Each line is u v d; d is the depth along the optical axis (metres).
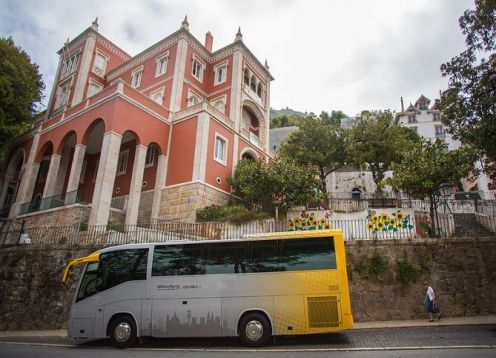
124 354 9.62
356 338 10.89
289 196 20.66
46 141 29.00
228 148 27.67
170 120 27.31
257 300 10.61
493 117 14.38
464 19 15.75
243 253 11.20
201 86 32.62
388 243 15.19
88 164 32.88
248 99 32.94
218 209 22.27
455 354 8.40
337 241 11.02
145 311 10.98
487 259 14.66
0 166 32.59
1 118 25.94
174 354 9.48
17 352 10.10
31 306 15.88
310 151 30.22
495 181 18.05
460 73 15.76
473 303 14.13
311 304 10.39
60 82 37.16
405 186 17.69
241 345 10.53
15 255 17.02
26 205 26.59
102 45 37.34
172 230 19.81
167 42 32.47
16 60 27.48
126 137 29.23
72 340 12.70
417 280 14.55
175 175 25.30
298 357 8.67
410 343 9.88
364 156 27.92
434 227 17.05
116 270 11.65
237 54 32.88
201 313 10.71
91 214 20.75
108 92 24.84
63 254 16.59
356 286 14.67
